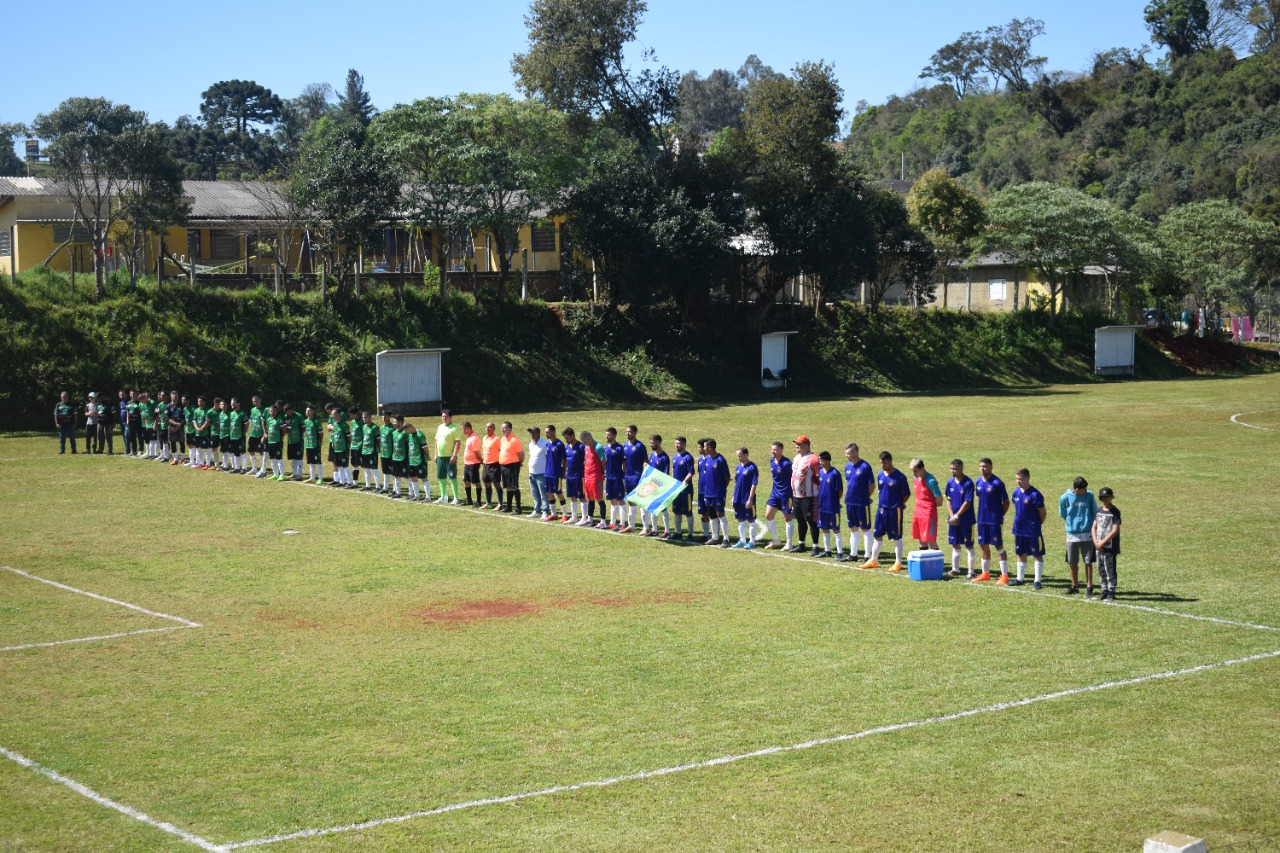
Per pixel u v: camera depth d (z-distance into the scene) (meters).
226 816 10.35
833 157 71.00
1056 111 145.38
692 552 22.98
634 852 9.55
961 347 77.25
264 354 53.16
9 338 47.50
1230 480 31.00
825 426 46.88
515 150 62.12
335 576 20.59
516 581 20.17
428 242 71.38
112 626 17.11
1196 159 121.06
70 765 11.59
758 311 71.19
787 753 11.70
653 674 14.42
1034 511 19.42
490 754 11.75
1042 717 12.70
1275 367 86.69
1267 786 10.74
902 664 14.77
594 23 66.75
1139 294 88.88
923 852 9.50
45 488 31.67
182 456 37.53
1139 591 18.95
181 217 54.62
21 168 103.94
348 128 58.06
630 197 63.28
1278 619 16.98
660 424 48.56
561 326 64.19
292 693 13.82
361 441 32.00
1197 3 147.50
